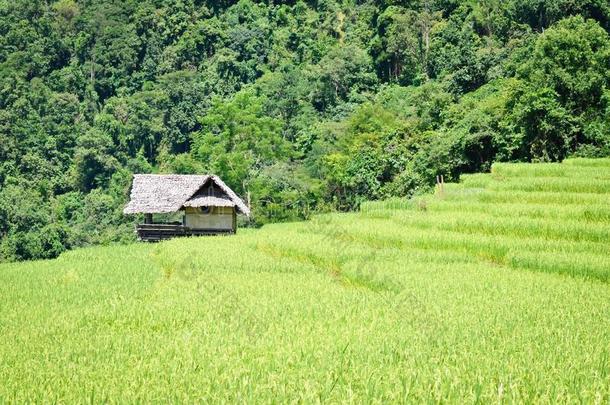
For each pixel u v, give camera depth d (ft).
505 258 81.41
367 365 35.53
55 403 31.04
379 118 272.31
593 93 193.47
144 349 41.60
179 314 53.11
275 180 227.61
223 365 36.83
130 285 71.61
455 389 31.17
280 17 467.11
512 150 182.70
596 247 83.30
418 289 62.69
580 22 209.46
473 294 60.54
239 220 221.66
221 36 440.45
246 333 45.39
